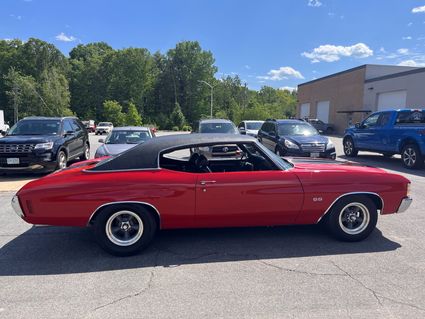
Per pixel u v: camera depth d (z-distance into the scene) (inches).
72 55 3651.6
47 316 109.0
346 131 554.3
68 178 154.0
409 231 189.0
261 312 110.5
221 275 137.1
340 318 107.0
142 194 151.1
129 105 2637.8
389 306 113.8
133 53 2967.5
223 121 526.6
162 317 108.1
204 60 3105.3
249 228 193.2
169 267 145.0
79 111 3065.9
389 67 1232.8
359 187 166.6
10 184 321.7
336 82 1443.2
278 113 2463.1
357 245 168.4
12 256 157.2
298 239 176.4
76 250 164.1
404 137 418.9
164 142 163.5
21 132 386.0
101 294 122.6
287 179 161.9
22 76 2662.4
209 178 156.2
